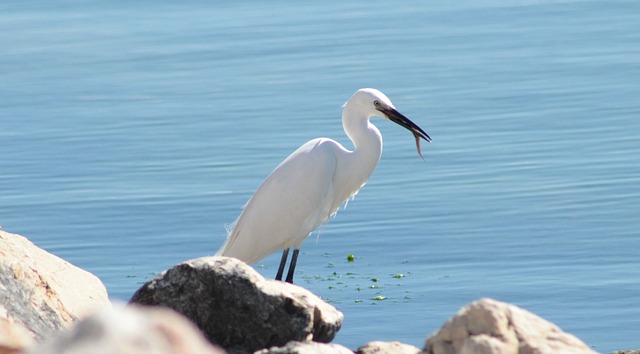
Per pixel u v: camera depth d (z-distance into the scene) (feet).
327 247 54.03
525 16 88.43
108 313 14.51
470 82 74.69
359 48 82.12
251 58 80.94
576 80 73.97
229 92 74.79
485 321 20.67
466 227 55.72
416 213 57.36
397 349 23.86
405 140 66.13
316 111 70.85
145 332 14.29
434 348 20.79
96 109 73.46
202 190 61.21
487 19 88.17
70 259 54.75
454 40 83.41
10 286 29.01
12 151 67.00
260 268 52.29
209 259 25.81
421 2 93.15
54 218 58.75
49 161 65.51
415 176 61.52
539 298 48.29
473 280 50.06
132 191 61.36
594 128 66.23
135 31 88.94
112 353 13.79
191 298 25.38
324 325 26.23
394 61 79.25
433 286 49.39
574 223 55.57
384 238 54.80
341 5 93.25
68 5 97.60
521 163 62.34
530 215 56.65
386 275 50.80
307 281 50.26
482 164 62.54
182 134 68.64
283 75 77.25
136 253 55.21
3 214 59.31
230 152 65.92
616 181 59.41
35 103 75.05
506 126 67.31
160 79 78.23
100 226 57.72
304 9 92.32
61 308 29.73
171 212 58.95
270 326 25.21
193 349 14.67
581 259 52.11
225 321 25.32
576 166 61.52
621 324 45.52
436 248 53.78
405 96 72.84
